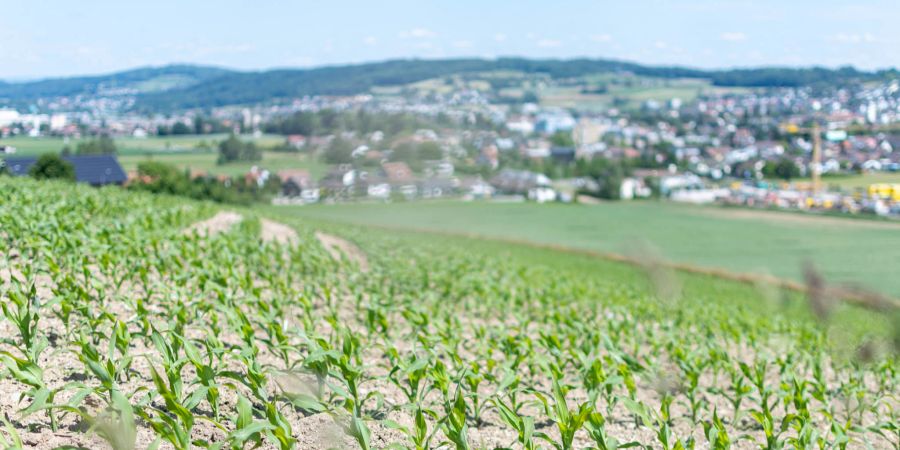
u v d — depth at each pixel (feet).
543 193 383.86
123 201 76.89
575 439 22.48
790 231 284.82
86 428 15.98
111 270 33.40
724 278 150.20
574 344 35.65
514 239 261.65
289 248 55.26
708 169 442.09
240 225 71.72
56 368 19.90
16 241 36.83
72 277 26.25
